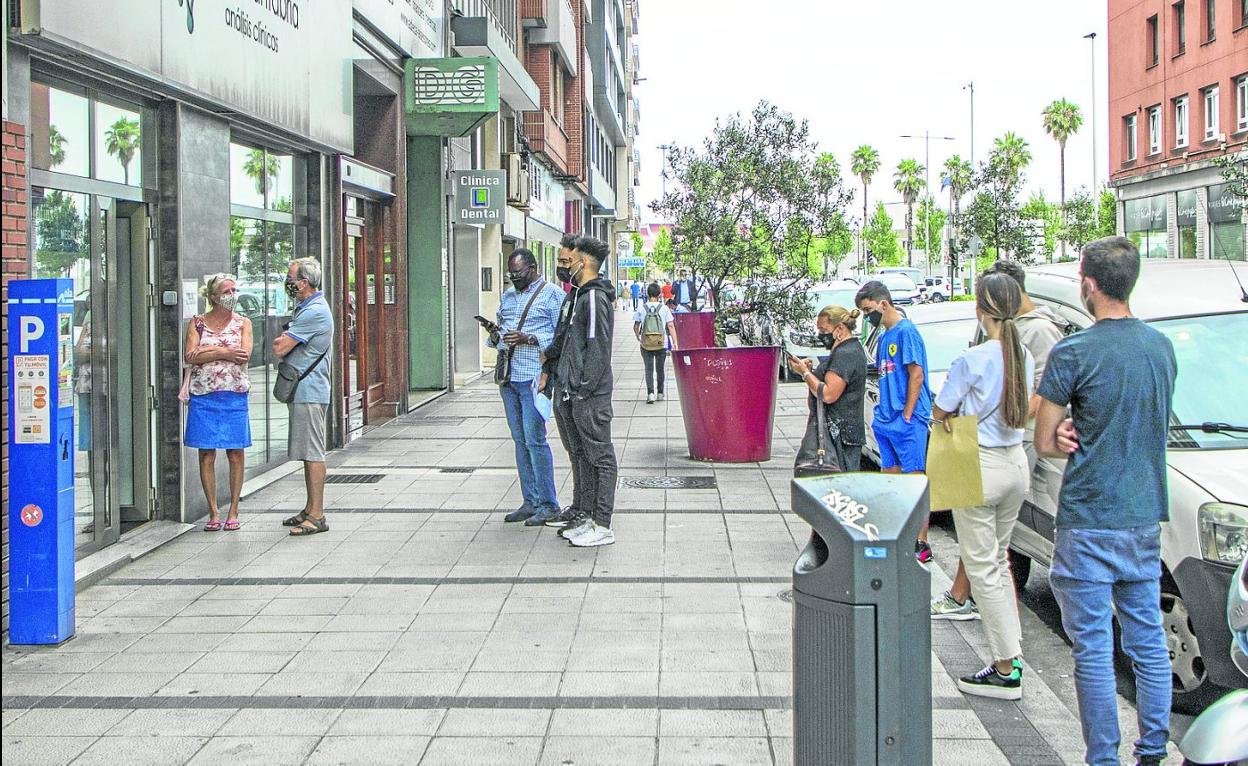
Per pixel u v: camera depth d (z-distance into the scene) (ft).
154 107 27.91
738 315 45.60
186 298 28.63
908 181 342.85
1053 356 14.39
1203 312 21.62
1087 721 14.23
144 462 28.22
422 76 51.39
